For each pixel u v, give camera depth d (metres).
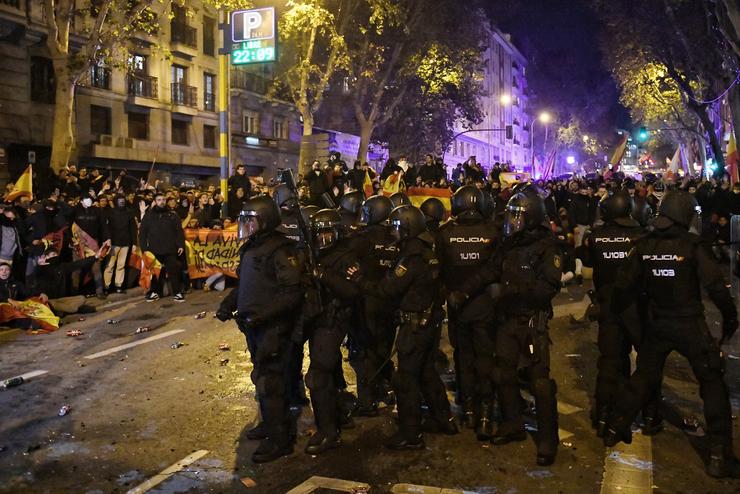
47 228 10.60
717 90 29.94
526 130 90.31
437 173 18.38
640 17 26.92
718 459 4.30
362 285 4.77
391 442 4.85
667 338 4.43
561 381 6.51
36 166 24.77
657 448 4.82
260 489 4.24
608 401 5.06
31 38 23.77
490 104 72.88
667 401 5.86
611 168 19.86
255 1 23.31
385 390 5.95
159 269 11.95
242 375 6.81
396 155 39.06
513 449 4.82
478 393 5.14
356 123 39.53
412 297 4.71
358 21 27.33
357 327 5.52
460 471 4.46
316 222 4.96
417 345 4.72
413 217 4.67
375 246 5.41
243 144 36.72
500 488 4.20
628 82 35.38
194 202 14.60
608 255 5.14
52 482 4.39
